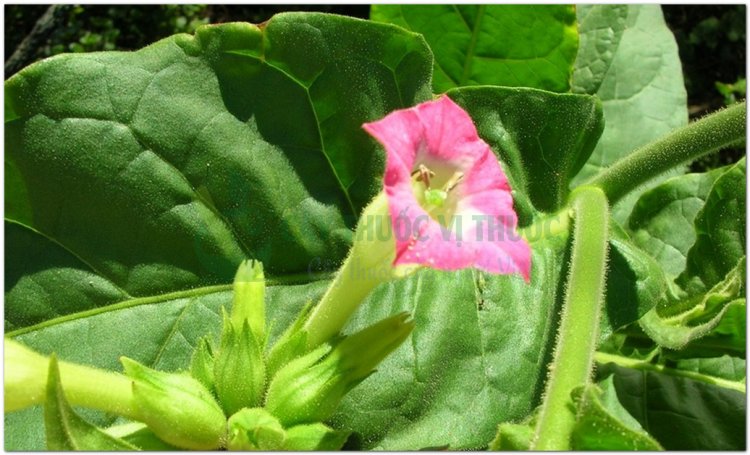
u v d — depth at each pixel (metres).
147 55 0.17
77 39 0.33
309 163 0.18
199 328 0.18
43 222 0.16
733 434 0.21
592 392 0.12
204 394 0.15
